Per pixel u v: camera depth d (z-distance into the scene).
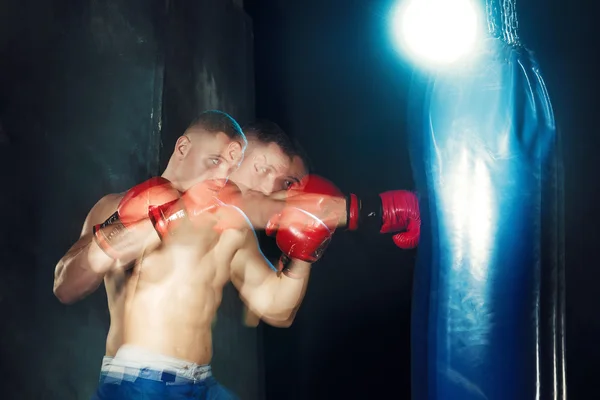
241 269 2.33
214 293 2.20
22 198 2.01
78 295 1.97
